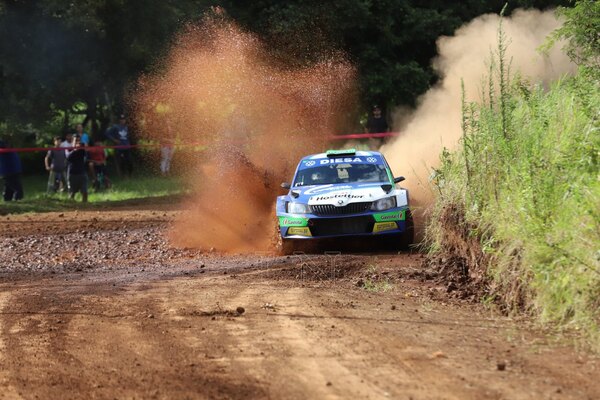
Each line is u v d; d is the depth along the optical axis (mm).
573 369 16766
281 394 15508
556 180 24109
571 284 20281
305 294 25656
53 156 74500
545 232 22297
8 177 69438
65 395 16141
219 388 16031
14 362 18875
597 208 21656
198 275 31047
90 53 82438
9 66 79812
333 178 39031
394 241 36438
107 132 84188
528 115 29125
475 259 26797
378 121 72875
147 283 29500
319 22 79562
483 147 28844
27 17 79312
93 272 34312
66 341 20719
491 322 21188
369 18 81750
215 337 20266
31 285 30688
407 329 20438
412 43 86625
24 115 83375
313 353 18297
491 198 26375
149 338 20547
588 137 25453
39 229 51406
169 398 15617
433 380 16062
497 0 83625
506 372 16578
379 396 15156
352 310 22953
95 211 61531
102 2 77938
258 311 23188
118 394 16016
